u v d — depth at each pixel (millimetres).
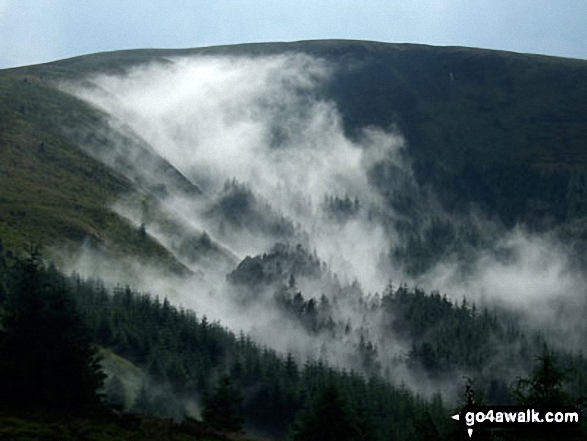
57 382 41438
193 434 43312
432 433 48344
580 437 32406
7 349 41281
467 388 41312
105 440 36375
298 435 57000
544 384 34812
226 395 69875
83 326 45250
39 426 36094
